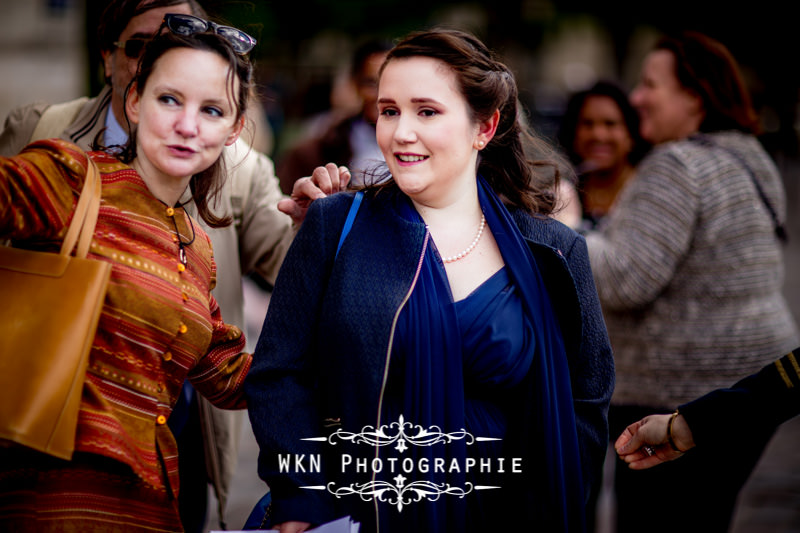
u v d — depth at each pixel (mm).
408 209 2203
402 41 2166
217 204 2797
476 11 19219
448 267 2189
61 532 2010
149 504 2115
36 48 7102
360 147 5426
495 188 2338
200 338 2186
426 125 2104
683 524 3201
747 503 4715
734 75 3459
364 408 2062
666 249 3219
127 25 2656
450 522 2105
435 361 2074
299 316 2164
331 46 21031
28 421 1896
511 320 2137
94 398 1995
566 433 2152
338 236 2174
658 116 3578
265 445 2098
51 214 1976
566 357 2182
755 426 2279
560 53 34688
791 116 16719
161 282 2094
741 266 3250
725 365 3252
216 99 2070
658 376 3293
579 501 2160
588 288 2242
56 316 1938
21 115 2908
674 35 3590
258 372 2152
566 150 4477
